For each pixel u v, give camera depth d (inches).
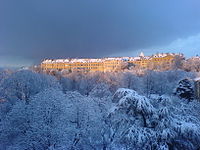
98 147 589.3
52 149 518.6
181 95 1359.5
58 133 538.9
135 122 457.1
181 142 441.4
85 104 624.4
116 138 509.0
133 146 444.8
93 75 2696.9
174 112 493.0
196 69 3115.2
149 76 2102.6
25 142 559.5
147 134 434.0
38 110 589.9
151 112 442.3
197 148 453.4
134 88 1919.3
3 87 1075.3
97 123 604.4
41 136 535.2
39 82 1203.2
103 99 776.9
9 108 869.2
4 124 619.5
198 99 1269.7
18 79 1097.4
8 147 588.7
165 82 2084.2
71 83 2329.0
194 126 430.6
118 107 467.2
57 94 656.4
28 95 1085.1
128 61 5565.9
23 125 610.2
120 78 2159.2
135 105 448.5
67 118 594.2
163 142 429.4
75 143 586.6
